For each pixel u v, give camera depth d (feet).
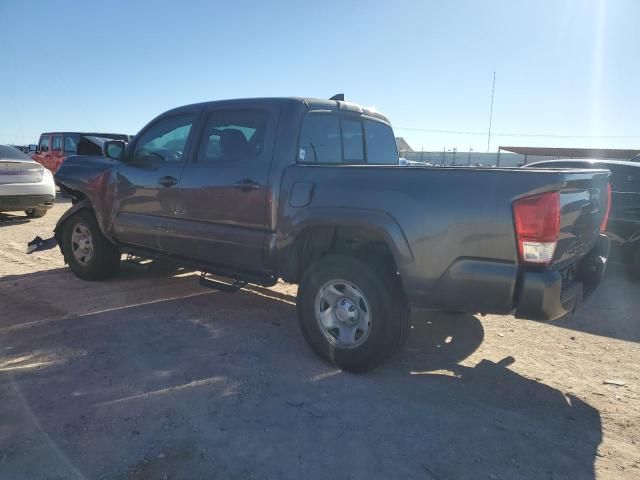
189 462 8.77
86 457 8.83
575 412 10.91
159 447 9.17
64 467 8.55
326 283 12.49
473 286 10.59
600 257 13.60
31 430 9.61
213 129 15.21
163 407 10.55
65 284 19.66
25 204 34.27
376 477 8.50
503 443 9.63
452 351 14.21
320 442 9.46
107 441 9.30
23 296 18.02
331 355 12.55
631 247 22.61
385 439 9.62
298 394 11.28
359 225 11.64
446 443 9.56
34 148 67.82
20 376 11.82
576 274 13.23
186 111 16.17
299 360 13.11
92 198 18.81
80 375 11.93
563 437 9.91
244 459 8.89
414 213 10.98
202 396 11.06
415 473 8.64
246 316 16.47
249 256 14.06
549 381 12.44
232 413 10.40
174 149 16.37
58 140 59.21
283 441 9.46
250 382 11.79
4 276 20.76
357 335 12.26
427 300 11.14
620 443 9.75
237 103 14.71
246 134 14.34
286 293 19.25
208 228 14.87
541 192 9.95
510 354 14.12
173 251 16.31
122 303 17.44
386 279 11.69
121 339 14.17
